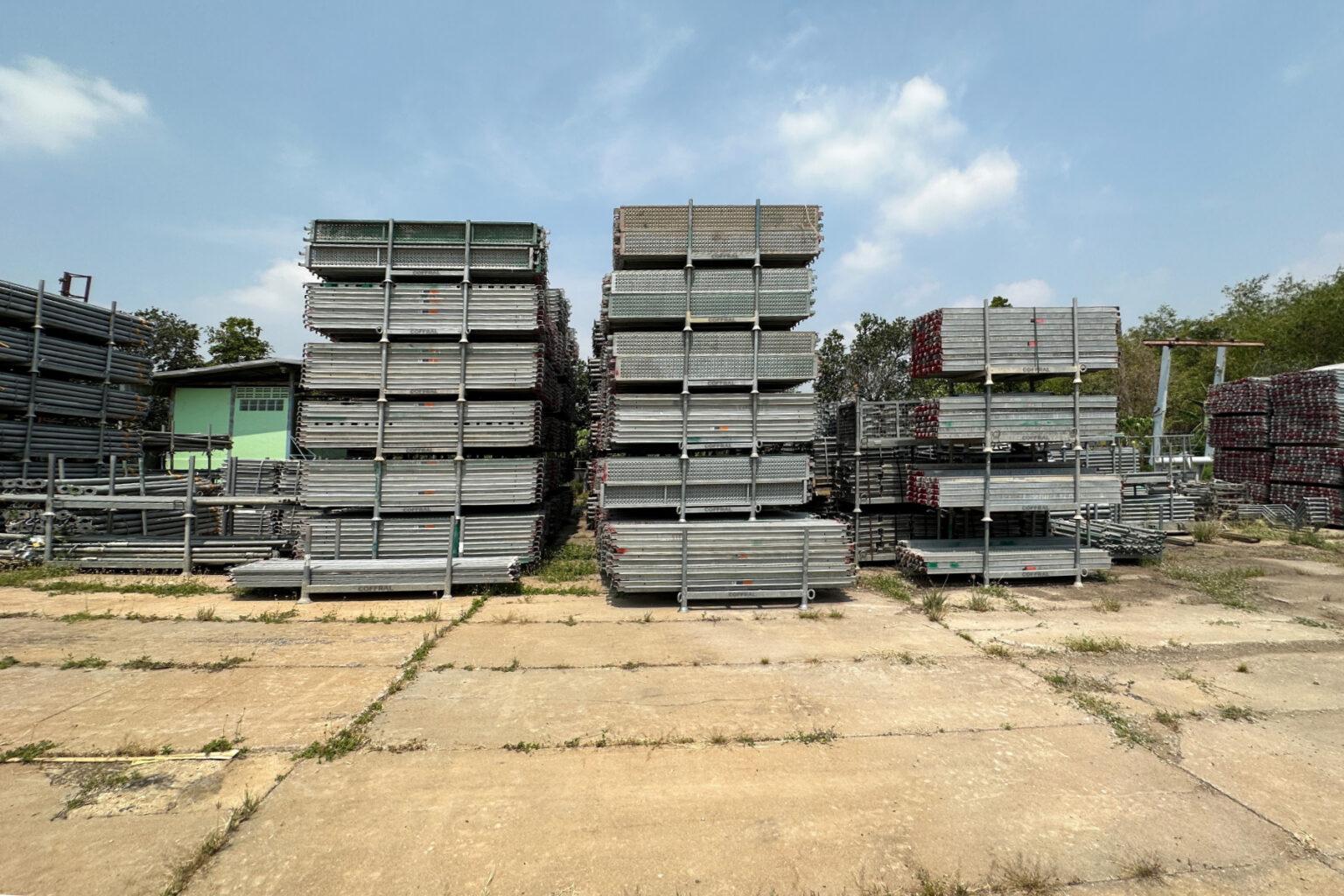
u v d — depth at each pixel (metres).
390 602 7.99
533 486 9.46
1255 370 30.25
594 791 3.68
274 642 6.30
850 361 25.73
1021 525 11.21
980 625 7.18
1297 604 8.28
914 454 11.16
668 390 9.15
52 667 5.55
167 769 3.84
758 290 8.67
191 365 29.25
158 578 9.12
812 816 3.46
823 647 6.34
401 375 9.26
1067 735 4.44
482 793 3.64
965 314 9.27
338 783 3.72
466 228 9.30
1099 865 3.08
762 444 8.90
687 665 5.79
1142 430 23.73
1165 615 7.66
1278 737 4.45
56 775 3.76
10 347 10.30
